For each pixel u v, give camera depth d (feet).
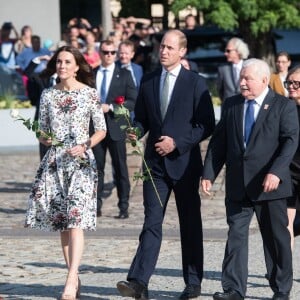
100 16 165.37
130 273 49.24
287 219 49.06
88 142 50.55
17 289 53.57
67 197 50.26
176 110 50.67
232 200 48.85
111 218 77.61
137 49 126.21
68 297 49.24
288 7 136.46
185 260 51.49
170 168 50.39
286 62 77.61
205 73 141.38
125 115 49.90
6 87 126.62
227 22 133.08
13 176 100.53
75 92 50.88
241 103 48.88
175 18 155.74
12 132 120.88
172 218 77.10
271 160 48.42
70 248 49.90
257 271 57.36
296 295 51.72
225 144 49.55
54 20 155.84
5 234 70.33
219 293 47.80
